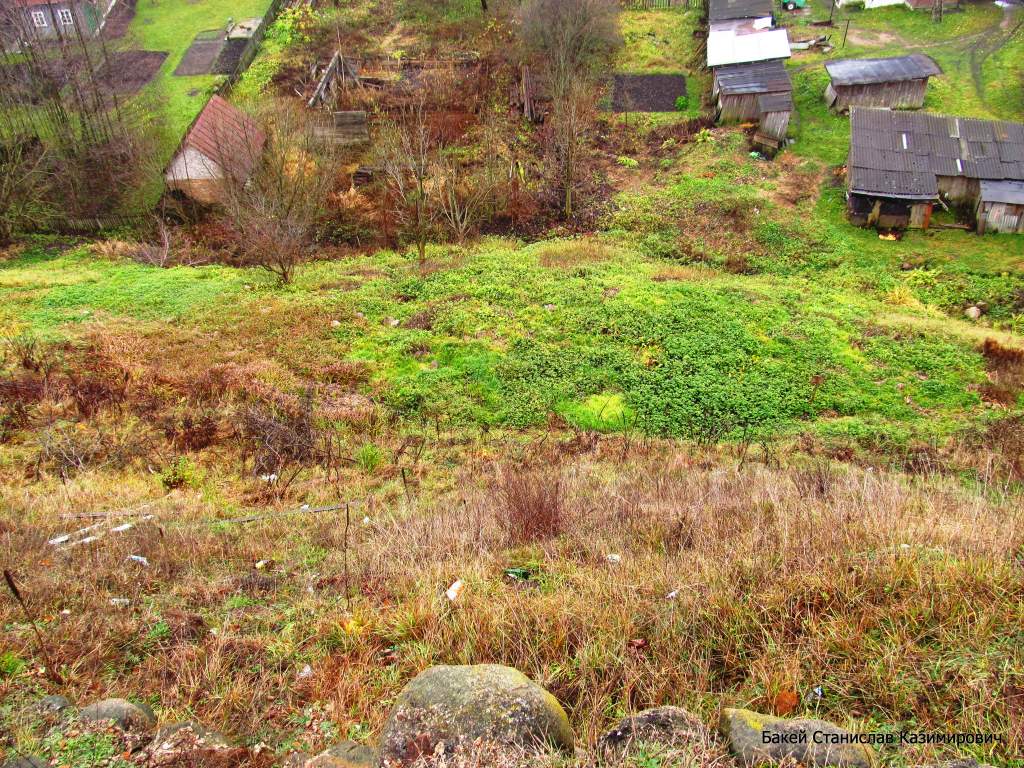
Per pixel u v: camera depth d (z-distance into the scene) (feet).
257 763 14.70
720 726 13.67
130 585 23.71
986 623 16.08
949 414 49.47
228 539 29.43
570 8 104.06
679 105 103.40
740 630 17.49
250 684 17.90
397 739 13.38
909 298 68.90
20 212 83.66
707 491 32.04
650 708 14.74
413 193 85.05
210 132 84.23
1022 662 14.92
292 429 43.52
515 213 85.40
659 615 18.10
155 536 28.68
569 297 62.13
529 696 13.83
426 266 71.46
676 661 16.75
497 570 23.67
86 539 28.22
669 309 60.03
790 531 22.58
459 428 47.24
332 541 29.07
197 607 22.40
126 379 48.21
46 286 67.92
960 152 81.46
